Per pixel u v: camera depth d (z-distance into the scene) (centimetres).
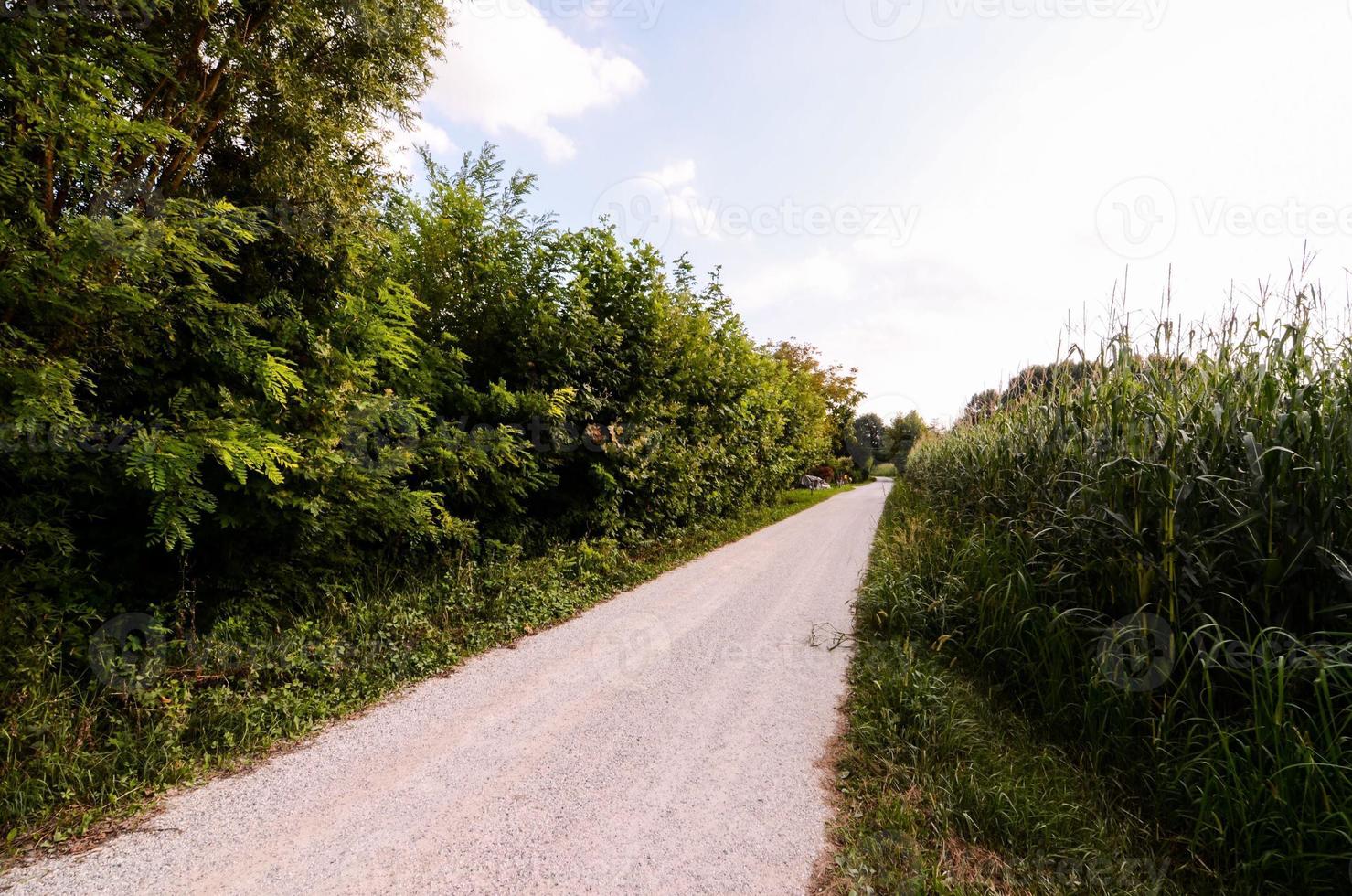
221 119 378
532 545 709
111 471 331
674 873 216
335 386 418
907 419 2956
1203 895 219
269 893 204
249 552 428
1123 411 365
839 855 227
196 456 312
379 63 457
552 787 276
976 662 410
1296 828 220
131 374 344
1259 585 271
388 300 465
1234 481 282
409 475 529
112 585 352
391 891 205
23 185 274
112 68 295
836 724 345
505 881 211
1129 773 280
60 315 279
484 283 606
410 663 415
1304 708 252
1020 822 239
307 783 278
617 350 805
